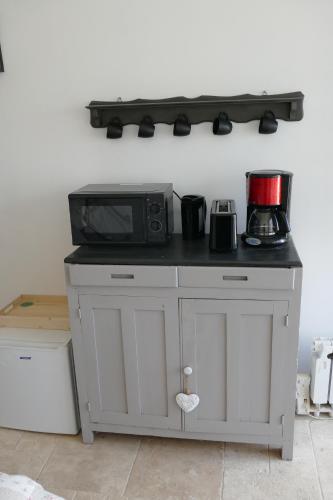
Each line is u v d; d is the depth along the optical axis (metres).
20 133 2.44
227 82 2.20
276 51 2.13
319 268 2.40
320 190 2.28
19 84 2.36
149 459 2.13
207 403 2.07
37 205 2.54
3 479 1.16
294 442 2.18
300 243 2.38
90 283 1.98
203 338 1.99
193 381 2.05
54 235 2.58
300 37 2.10
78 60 2.28
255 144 2.26
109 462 2.12
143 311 2.00
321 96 2.16
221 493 1.92
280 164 2.27
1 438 2.29
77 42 2.26
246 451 2.16
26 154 2.47
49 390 2.22
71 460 2.13
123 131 2.34
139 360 2.07
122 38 2.22
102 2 2.19
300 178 2.28
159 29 2.18
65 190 2.49
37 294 2.71
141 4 2.17
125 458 2.14
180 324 1.98
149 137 2.31
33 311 2.52
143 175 2.40
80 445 2.24
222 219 1.95
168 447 2.21
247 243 2.04
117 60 2.25
